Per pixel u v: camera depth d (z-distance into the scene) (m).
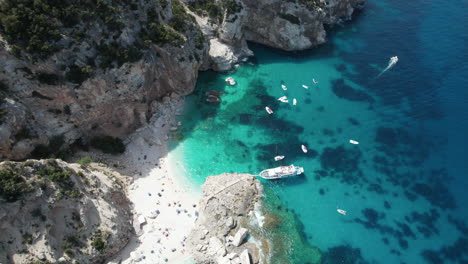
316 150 50.81
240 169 47.06
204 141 49.97
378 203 44.69
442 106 58.25
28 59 35.47
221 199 41.19
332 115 56.41
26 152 37.12
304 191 45.38
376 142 52.53
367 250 39.78
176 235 38.53
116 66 41.62
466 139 53.00
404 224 42.59
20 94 36.38
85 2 38.38
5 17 33.59
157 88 52.06
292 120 54.97
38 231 29.28
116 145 45.09
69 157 41.41
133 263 35.41
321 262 38.28
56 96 38.62
